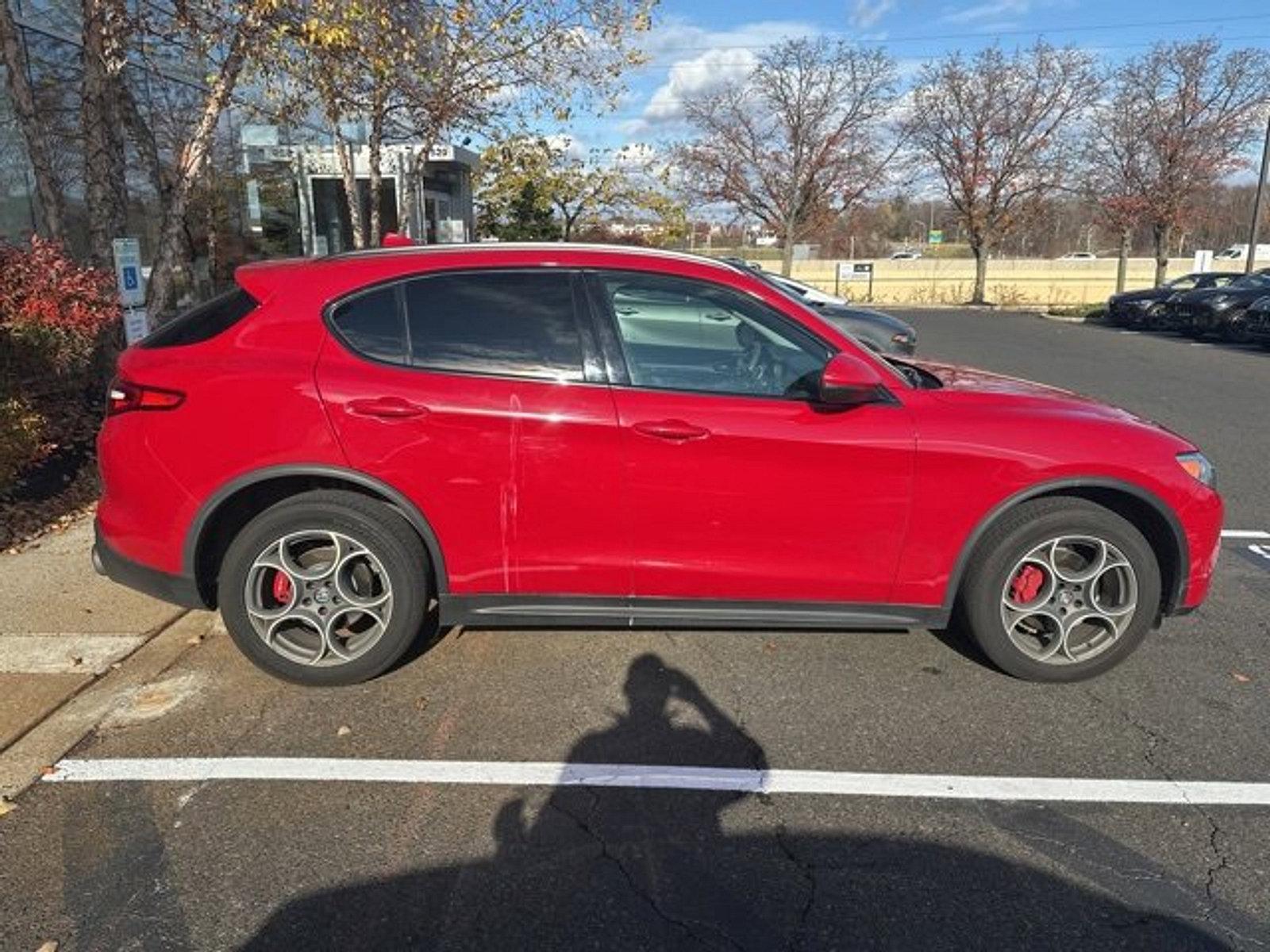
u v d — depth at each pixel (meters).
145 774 2.99
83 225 10.32
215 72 8.73
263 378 3.31
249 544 3.39
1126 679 3.75
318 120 15.36
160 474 3.35
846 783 3.00
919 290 42.66
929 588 3.51
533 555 3.43
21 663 3.73
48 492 5.84
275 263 3.67
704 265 3.54
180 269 11.34
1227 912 2.41
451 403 3.30
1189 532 3.55
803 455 3.34
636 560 3.44
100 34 7.06
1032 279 43.28
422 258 3.49
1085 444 3.45
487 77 10.02
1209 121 30.02
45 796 2.87
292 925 2.34
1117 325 26.27
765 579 3.48
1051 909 2.42
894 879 2.54
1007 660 3.62
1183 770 3.09
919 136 37.50
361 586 3.54
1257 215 27.89
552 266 3.47
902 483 3.39
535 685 3.62
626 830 2.74
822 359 3.48
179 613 4.24
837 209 39.31
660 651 3.92
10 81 7.09
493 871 2.55
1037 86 34.84
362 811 2.81
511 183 21.80
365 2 7.62
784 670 3.76
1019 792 2.96
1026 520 3.47
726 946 2.29
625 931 2.33
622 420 3.31
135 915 2.37
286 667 3.52
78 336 6.39
